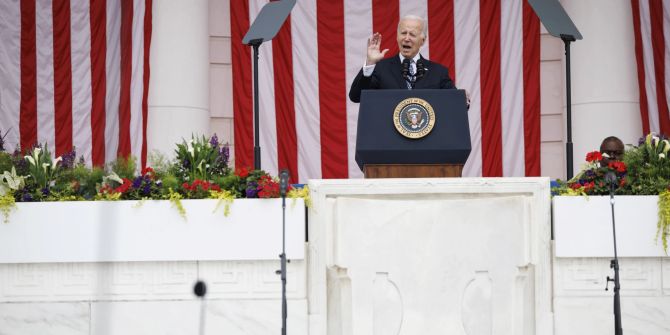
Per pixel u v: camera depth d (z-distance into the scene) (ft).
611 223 73.31
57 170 77.77
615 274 70.54
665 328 73.31
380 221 72.18
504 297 72.90
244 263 72.90
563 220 73.36
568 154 90.07
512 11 147.13
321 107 144.77
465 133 74.33
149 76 136.56
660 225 73.05
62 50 142.10
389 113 74.54
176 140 135.13
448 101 74.90
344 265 72.08
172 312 72.54
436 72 87.76
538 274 73.87
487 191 73.82
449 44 146.10
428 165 75.46
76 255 72.38
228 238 72.59
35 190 74.74
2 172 76.69
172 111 135.74
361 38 146.10
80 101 141.18
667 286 73.51
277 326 72.64
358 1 146.30
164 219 72.64
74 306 72.49
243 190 75.00
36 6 142.51
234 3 146.20
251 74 145.48
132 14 138.62
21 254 72.33
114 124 140.15
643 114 139.13
